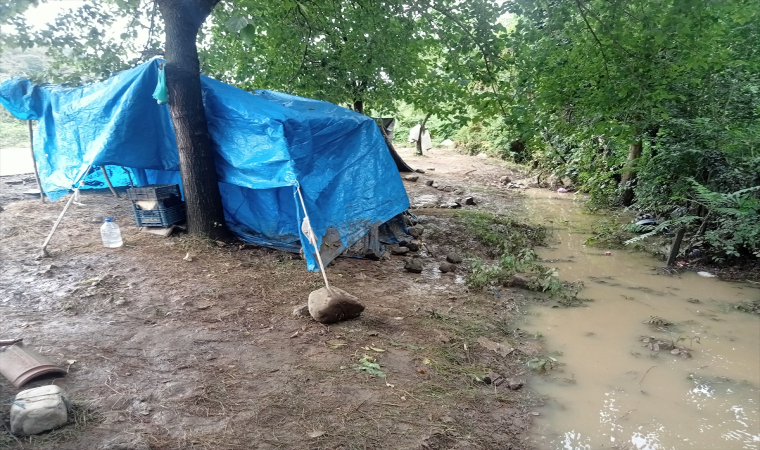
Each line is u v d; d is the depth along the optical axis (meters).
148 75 6.38
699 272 7.23
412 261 6.79
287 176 5.96
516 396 3.92
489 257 7.79
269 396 3.45
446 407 3.59
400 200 7.11
